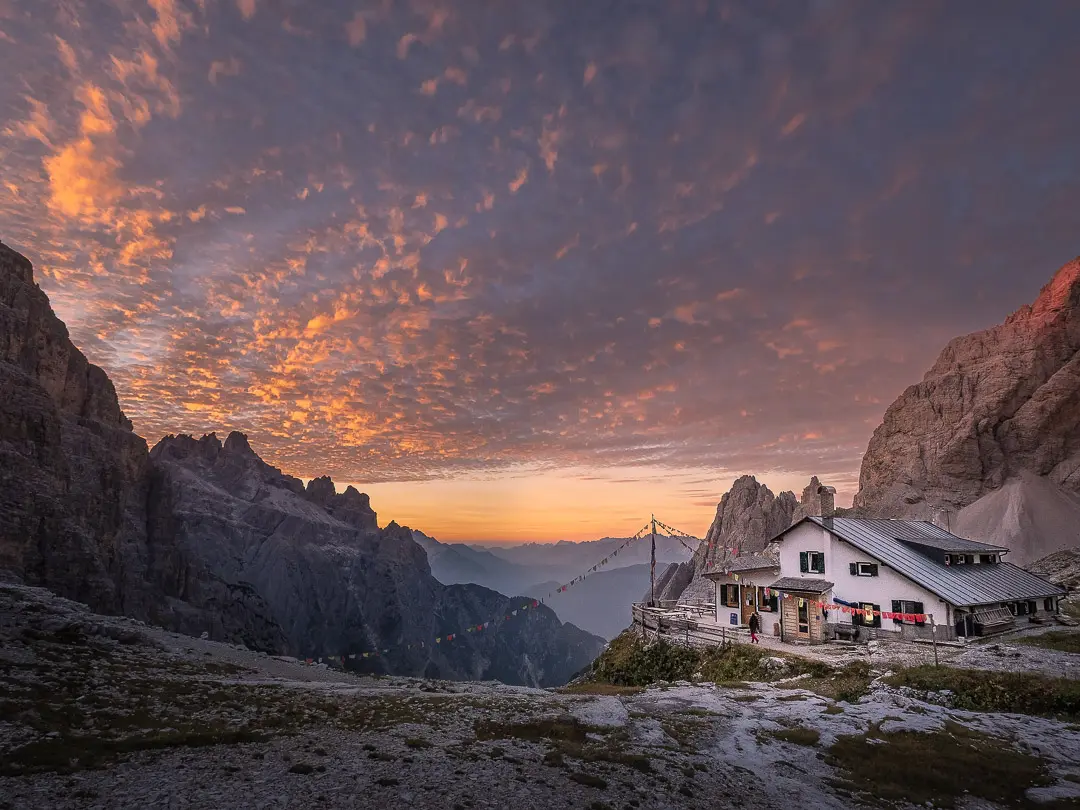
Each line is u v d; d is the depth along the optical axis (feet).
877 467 610.65
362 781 45.03
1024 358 549.13
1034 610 160.86
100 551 371.35
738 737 73.10
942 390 593.83
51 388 423.23
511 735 65.26
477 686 122.42
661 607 257.96
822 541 156.97
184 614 465.47
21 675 67.31
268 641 597.11
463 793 44.73
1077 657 112.78
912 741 72.49
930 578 141.08
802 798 53.78
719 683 115.65
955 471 534.78
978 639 134.31
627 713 82.84
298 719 64.49
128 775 41.57
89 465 398.01
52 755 43.27
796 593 156.56
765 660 129.29
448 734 63.57
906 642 133.18
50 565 285.43
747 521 492.95
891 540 160.04
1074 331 551.59
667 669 155.94
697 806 48.42
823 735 74.95
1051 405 509.35
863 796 55.47
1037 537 439.22
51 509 297.33
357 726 64.03
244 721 61.31
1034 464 506.07
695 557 529.04
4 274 391.86
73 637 94.94
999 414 538.06
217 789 40.55
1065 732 77.82
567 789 48.16
